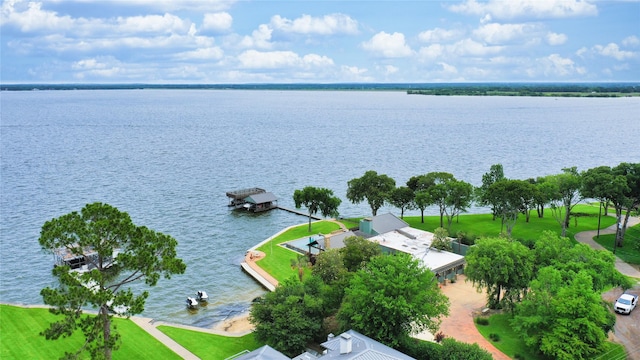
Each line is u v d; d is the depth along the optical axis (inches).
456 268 3427.7
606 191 3777.1
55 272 1743.4
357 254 3122.5
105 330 1878.7
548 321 2242.9
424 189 4849.9
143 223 5108.3
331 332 2410.2
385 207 6058.1
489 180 5014.8
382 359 1878.7
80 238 1798.7
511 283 2714.1
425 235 4077.3
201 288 3447.3
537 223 4726.9
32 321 2711.6
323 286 2539.4
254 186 7071.9
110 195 6264.8
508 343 2434.8
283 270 3673.7
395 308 2133.4
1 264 3907.5
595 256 2672.2
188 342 2539.4
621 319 2635.3
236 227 5054.1
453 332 2564.0
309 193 4628.4
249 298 3265.3
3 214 5329.7
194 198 6254.9
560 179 4165.8
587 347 2092.8
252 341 2551.7
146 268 1873.8
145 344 2501.2
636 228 4416.8
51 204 5767.7
